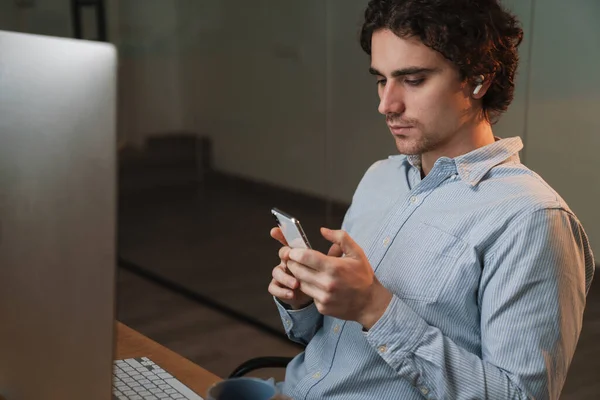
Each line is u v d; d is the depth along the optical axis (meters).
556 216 1.04
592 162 2.17
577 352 2.41
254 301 3.45
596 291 2.31
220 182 3.54
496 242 1.04
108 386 0.71
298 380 1.24
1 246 0.70
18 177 0.68
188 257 3.79
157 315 3.55
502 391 0.99
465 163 1.13
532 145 2.35
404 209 1.18
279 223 1.02
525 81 2.32
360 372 1.12
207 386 1.12
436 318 1.08
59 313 0.70
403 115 1.10
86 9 3.92
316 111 2.98
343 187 2.93
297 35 2.99
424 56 1.06
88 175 0.67
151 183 3.92
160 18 3.63
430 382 1.01
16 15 4.18
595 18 2.08
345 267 0.95
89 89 0.66
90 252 0.69
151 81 3.76
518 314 1.01
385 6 1.08
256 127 3.29
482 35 1.06
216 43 3.38
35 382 0.71
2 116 0.67
